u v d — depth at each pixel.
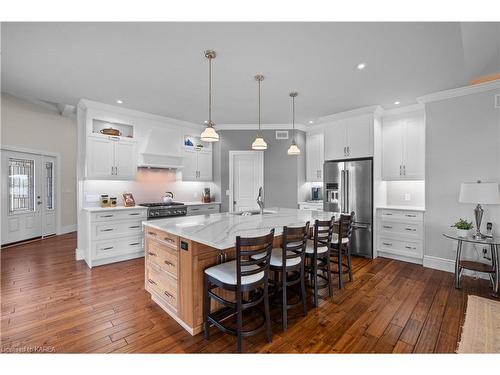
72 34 2.16
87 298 2.67
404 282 3.17
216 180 5.64
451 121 3.49
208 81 3.15
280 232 2.31
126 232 3.99
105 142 4.07
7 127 4.79
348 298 2.74
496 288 2.83
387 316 2.36
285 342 1.97
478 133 3.28
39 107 5.38
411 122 4.18
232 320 2.31
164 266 2.42
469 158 3.35
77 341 1.95
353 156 4.45
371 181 4.20
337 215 3.28
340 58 2.57
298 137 5.55
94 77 3.05
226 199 5.51
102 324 2.19
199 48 2.39
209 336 2.05
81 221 3.99
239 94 3.62
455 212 3.47
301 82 3.19
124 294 2.78
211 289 2.14
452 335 2.05
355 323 2.24
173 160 4.95
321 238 2.69
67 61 2.65
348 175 4.43
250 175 5.52
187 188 5.53
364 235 4.25
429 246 3.73
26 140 5.12
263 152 5.50
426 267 3.74
